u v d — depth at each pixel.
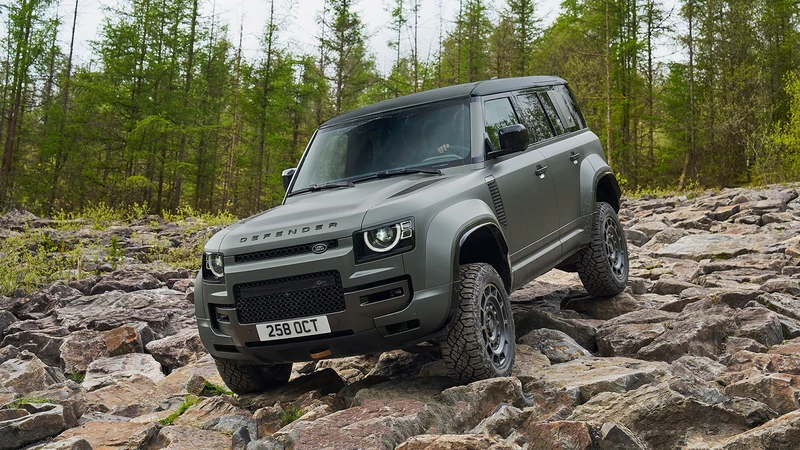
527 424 3.32
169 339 7.11
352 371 5.44
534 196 5.28
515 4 49.62
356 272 3.92
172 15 41.66
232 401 4.56
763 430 2.88
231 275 4.17
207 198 54.94
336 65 46.62
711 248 9.37
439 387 4.16
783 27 40.94
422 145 5.08
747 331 4.93
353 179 5.08
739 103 38.56
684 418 3.25
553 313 6.32
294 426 3.59
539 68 48.69
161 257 13.45
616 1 41.38
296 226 4.14
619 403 3.43
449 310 3.99
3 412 3.92
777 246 8.82
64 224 20.20
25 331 7.73
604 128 42.03
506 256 4.65
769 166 30.00
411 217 4.00
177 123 40.84
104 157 45.84
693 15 40.53
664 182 43.84
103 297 9.20
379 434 3.25
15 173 40.19
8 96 41.31
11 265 11.50
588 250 6.18
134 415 4.82
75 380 6.38
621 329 5.26
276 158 47.62
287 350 4.16
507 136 4.79
